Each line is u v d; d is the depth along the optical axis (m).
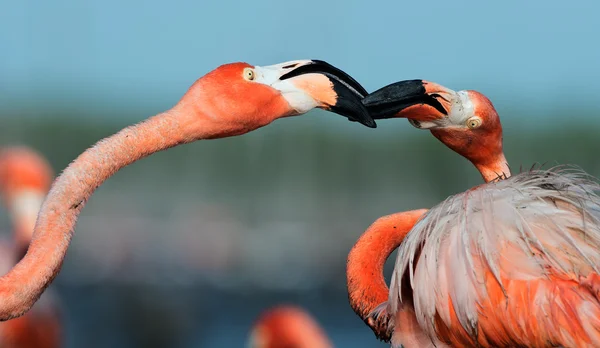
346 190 25.78
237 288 16.89
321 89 6.06
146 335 14.12
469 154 6.39
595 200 5.23
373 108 6.08
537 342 4.87
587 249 4.95
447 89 6.19
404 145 26.02
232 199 25.28
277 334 8.91
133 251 19.05
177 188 25.72
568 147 22.53
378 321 5.81
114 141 5.68
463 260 5.09
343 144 26.22
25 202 11.57
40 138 25.56
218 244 20.19
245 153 26.12
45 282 5.23
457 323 5.11
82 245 19.41
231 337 13.77
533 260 4.94
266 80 6.02
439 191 25.45
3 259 11.12
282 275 17.94
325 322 14.52
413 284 5.27
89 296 15.05
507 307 4.93
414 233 5.42
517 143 22.66
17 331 9.83
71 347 13.59
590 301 4.77
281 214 24.27
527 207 5.13
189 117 5.82
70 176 5.49
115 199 24.42
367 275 6.04
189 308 14.65
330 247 20.84
